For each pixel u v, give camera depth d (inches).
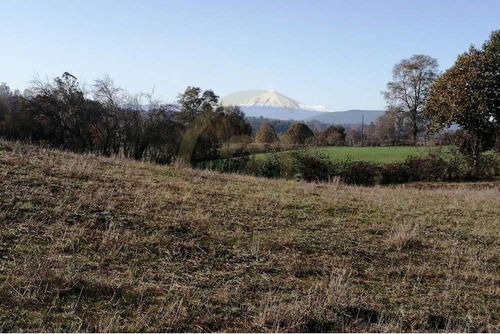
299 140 1081.4
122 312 162.7
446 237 321.7
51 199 281.1
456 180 1005.8
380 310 185.8
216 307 174.2
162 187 372.5
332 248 266.8
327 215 352.2
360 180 939.3
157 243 235.3
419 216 387.2
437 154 1065.5
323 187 560.7
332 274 219.8
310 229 304.2
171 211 295.9
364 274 231.9
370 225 333.4
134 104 1071.0
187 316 165.3
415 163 1008.9
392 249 279.7
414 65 2014.0
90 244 221.0
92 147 1090.1
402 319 180.7
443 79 1147.9
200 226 272.5
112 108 1060.5
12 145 478.0
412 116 2068.2
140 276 194.4
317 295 192.9
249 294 190.5
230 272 211.6
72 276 178.2
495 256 285.0
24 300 158.6
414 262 259.9
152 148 1042.7
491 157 1063.0
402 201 468.8
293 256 242.8
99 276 186.4
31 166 368.5
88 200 289.4
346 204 406.9
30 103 1042.1
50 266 189.0
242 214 319.9
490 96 1074.7
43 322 149.4
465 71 1098.1
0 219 235.8
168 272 202.8
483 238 327.3
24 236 219.1
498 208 466.6
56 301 162.6
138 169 469.7
